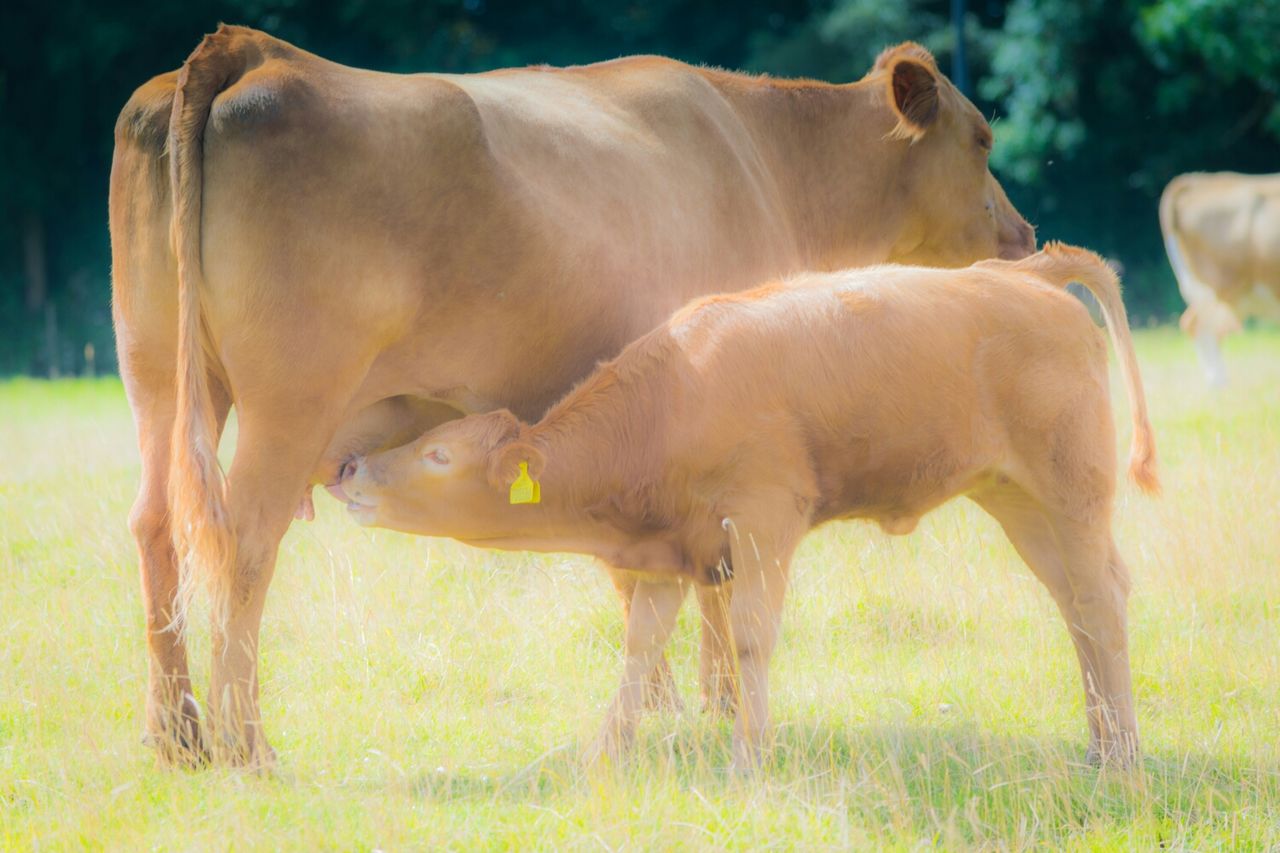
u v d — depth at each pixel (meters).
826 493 8.84
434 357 9.12
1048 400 8.95
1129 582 9.16
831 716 9.64
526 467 8.28
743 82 12.00
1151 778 8.46
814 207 12.30
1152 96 45.03
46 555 13.11
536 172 9.33
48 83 44.34
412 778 8.56
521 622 11.16
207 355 8.94
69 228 46.62
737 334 8.70
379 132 8.66
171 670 8.77
